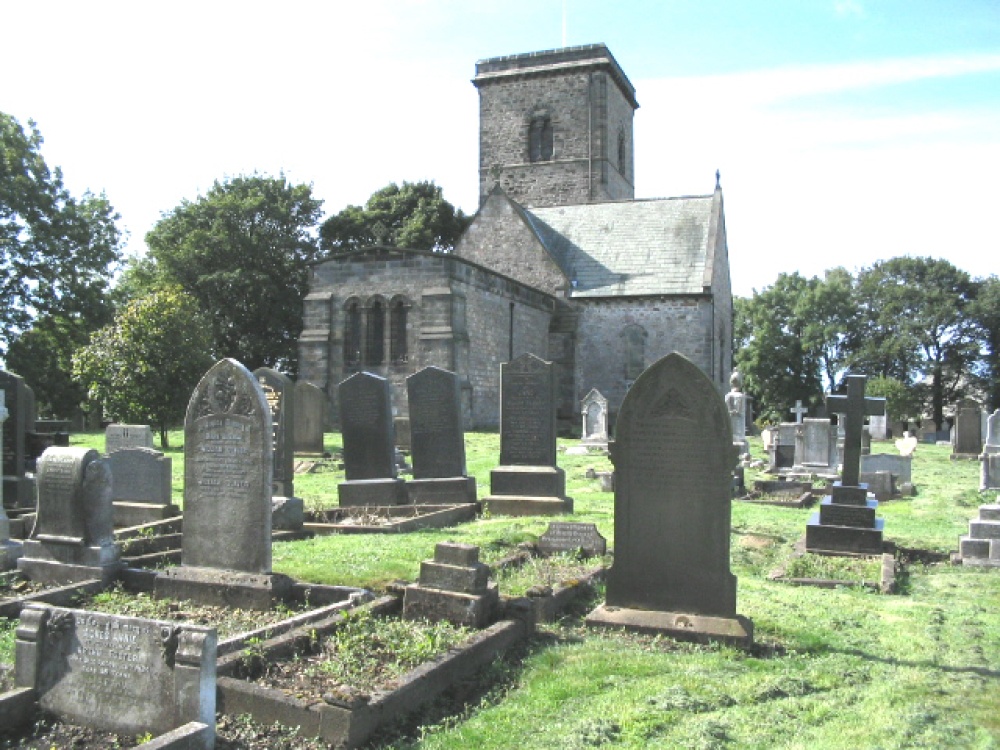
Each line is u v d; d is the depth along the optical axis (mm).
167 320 26094
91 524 8562
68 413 39281
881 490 17734
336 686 5473
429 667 5918
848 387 11562
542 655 6801
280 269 50281
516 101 48438
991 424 23172
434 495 14375
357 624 6801
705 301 38312
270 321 48812
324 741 5145
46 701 5293
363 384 14664
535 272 40406
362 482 14352
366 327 33062
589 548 10461
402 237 52750
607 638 7344
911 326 61906
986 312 60906
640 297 38844
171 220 49375
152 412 25969
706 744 5176
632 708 5746
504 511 14180
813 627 7742
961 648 7238
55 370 37312
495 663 6516
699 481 7457
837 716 5734
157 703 4988
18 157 35688
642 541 7637
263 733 5234
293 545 10852
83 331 37938
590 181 47125
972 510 15844
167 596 8195
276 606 7852
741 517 14211
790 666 6727
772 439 23438
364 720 5195
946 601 9008
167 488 13344
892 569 10000
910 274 63812
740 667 6645
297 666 6098
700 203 42344
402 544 10836
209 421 8352
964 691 6227
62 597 7961
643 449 7625
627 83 50875
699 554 7461
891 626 7836
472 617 6957
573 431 35969
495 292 34875
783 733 5422
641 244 41344
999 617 8258
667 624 7363
